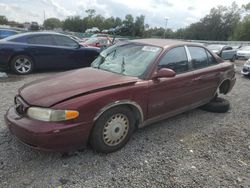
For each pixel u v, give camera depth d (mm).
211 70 4629
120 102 3141
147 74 3523
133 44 4191
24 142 2846
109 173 2877
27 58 7820
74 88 3047
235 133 4156
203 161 3248
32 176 2742
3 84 6492
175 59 3973
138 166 3045
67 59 8477
